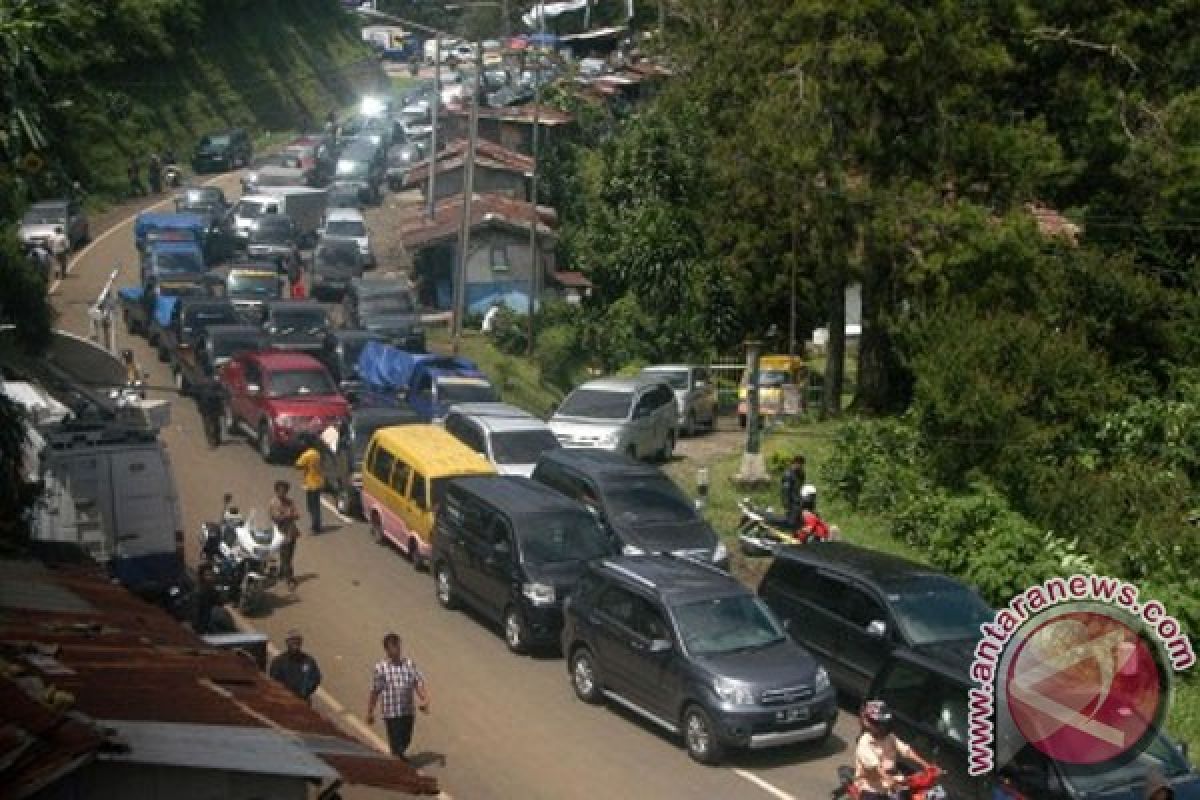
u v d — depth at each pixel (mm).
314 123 99875
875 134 34781
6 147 15109
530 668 22656
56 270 55188
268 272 49219
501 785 18203
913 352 31359
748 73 37156
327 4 113188
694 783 18422
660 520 25469
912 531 27953
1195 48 37688
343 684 21641
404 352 38438
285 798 10570
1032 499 28375
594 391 33719
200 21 88938
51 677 11703
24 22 14711
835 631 21062
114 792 10148
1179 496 28062
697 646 19422
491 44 114188
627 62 89938
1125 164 36781
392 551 28766
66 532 23312
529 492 24828
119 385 32375
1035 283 33344
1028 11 36250
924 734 17406
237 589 24891
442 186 62969
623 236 45906
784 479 28844
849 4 33094
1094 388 30641
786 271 41938
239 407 36469
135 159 74250
